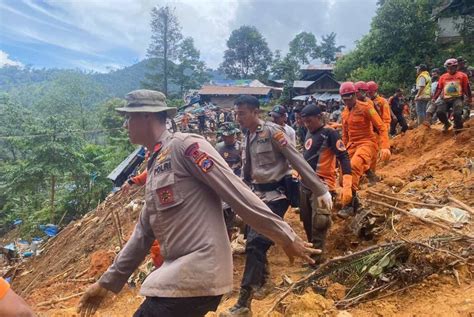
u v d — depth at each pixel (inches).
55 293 283.3
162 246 97.5
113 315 203.6
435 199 211.3
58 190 1095.6
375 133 243.1
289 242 93.4
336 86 1804.9
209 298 93.4
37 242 754.2
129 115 101.3
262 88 2160.4
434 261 149.6
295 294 163.2
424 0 1259.8
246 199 91.7
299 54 3548.2
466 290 135.6
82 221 537.0
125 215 417.4
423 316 127.7
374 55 1299.2
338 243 208.2
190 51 2672.2
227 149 240.2
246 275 147.3
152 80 2657.5
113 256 303.9
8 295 59.9
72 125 1070.4
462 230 169.8
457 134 368.2
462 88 371.2
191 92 2368.4
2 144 1473.9
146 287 93.9
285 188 164.6
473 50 1074.1
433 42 1191.6
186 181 94.6
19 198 1143.6
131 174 821.9
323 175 196.9
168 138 98.9
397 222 196.1
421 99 481.4
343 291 156.0
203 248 92.4
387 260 154.7
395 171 338.0
